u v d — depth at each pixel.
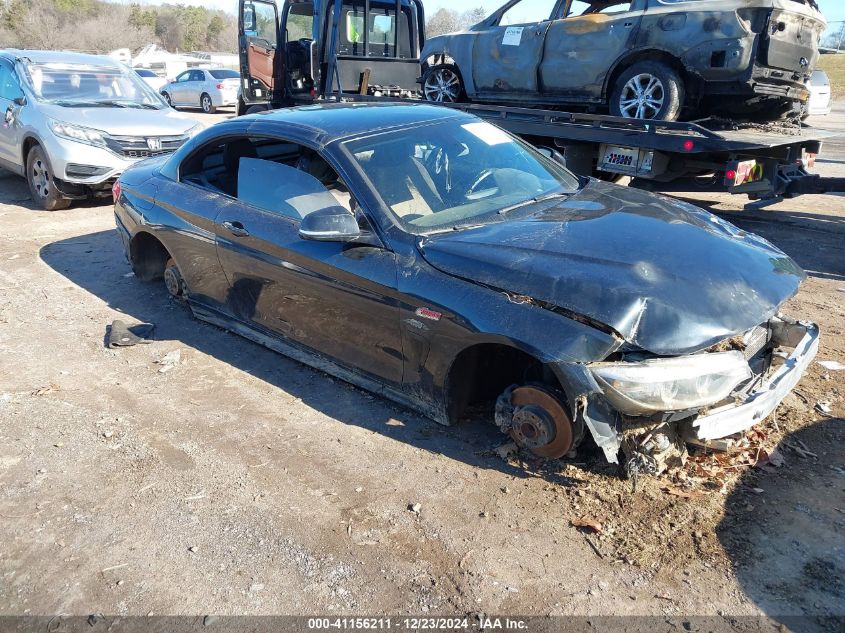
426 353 3.28
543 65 7.82
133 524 2.93
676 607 2.44
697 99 6.93
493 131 4.39
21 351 4.62
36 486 3.19
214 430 3.63
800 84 6.99
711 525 2.82
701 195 9.77
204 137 4.68
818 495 2.99
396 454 3.38
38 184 8.63
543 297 2.89
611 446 2.85
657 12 6.72
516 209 3.70
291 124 4.08
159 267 5.59
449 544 2.78
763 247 3.51
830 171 10.88
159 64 48.94
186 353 4.57
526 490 3.08
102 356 4.54
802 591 2.49
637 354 2.79
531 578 2.59
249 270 4.13
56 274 6.18
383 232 3.45
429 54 9.25
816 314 5.10
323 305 3.72
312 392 4.02
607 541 2.76
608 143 6.90
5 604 2.54
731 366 2.81
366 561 2.70
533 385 3.04
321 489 3.13
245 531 2.88
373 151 3.79
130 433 3.62
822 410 3.67
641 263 2.99
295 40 10.41
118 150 8.21
